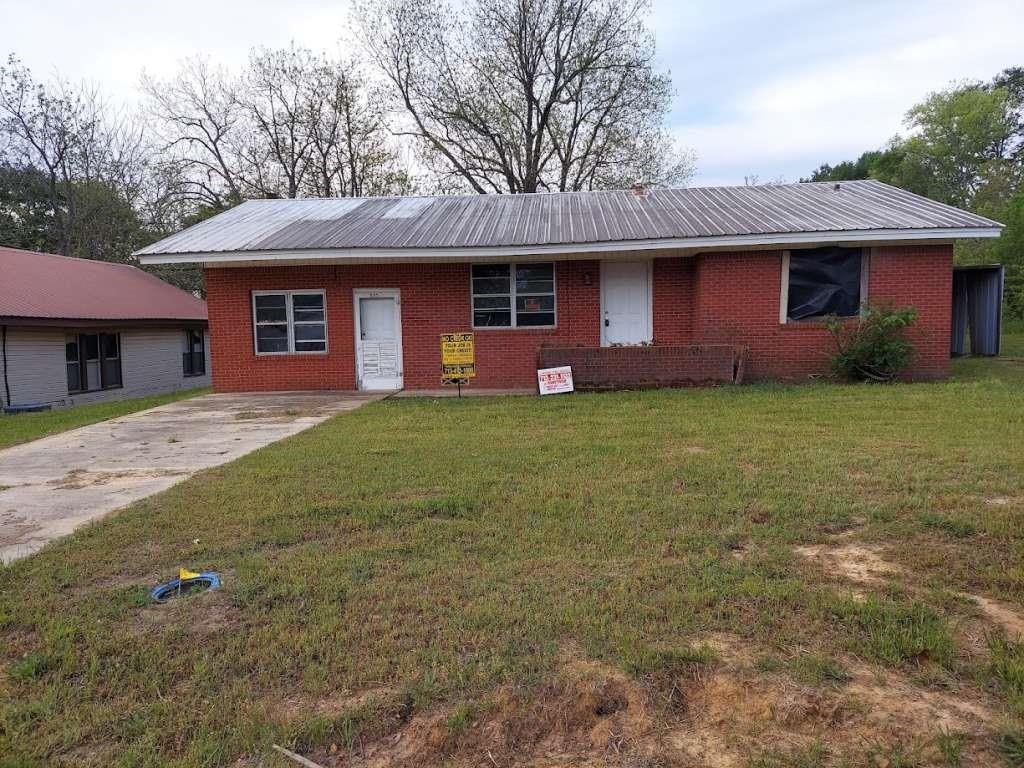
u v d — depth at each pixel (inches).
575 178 1227.9
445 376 466.9
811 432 293.6
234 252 487.2
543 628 127.4
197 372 928.3
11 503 228.7
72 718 105.3
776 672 111.1
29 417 514.6
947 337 484.4
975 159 1657.2
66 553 173.3
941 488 202.4
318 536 181.8
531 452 272.8
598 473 235.1
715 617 129.2
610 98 1156.5
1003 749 92.7
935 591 137.2
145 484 248.5
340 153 1211.9
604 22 1123.3
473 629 127.9
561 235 492.7
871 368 463.5
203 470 265.1
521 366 536.1
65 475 269.7
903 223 463.8
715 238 464.4
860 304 489.7
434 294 536.1
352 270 537.6
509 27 1122.0
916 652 114.8
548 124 1197.7
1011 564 148.6
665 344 524.7
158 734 101.4
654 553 161.8
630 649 118.0
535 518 188.7
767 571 148.6
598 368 468.1
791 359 495.5
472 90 1157.1
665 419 340.2
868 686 107.3
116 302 783.7
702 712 104.4
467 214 591.8
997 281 595.5
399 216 589.6
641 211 565.6
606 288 530.9
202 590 149.9
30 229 1102.4
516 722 103.0
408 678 113.0
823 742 96.1
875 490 203.6
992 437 272.2
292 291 541.0
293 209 644.1
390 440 308.3
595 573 151.3
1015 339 831.7
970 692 105.4
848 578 144.6
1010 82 1963.6
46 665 120.6
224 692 111.0
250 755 97.2
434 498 209.0
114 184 1119.6
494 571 153.8
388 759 96.6
